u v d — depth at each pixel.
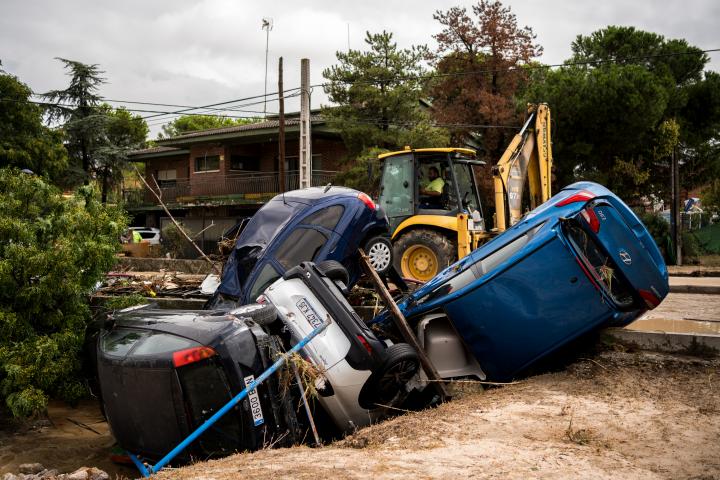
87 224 9.77
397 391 7.13
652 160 30.30
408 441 5.28
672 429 5.36
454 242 12.92
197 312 7.14
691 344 7.42
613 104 26.62
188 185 38.06
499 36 28.69
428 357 7.89
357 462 4.69
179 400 5.96
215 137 34.34
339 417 6.84
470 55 29.39
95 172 38.34
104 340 6.86
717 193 33.06
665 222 27.89
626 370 7.18
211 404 5.98
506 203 13.58
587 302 7.11
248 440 5.96
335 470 4.46
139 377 6.15
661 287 7.28
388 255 10.19
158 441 6.18
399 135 26.08
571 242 7.23
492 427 5.58
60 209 9.91
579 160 29.56
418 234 12.95
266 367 6.29
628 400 6.25
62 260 9.05
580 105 26.97
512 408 6.18
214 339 6.06
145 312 7.40
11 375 8.61
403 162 13.32
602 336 7.86
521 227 7.71
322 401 6.74
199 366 6.01
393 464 4.58
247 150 36.47
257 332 6.34
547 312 7.22
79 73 36.81
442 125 27.78
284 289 7.30
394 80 26.36
